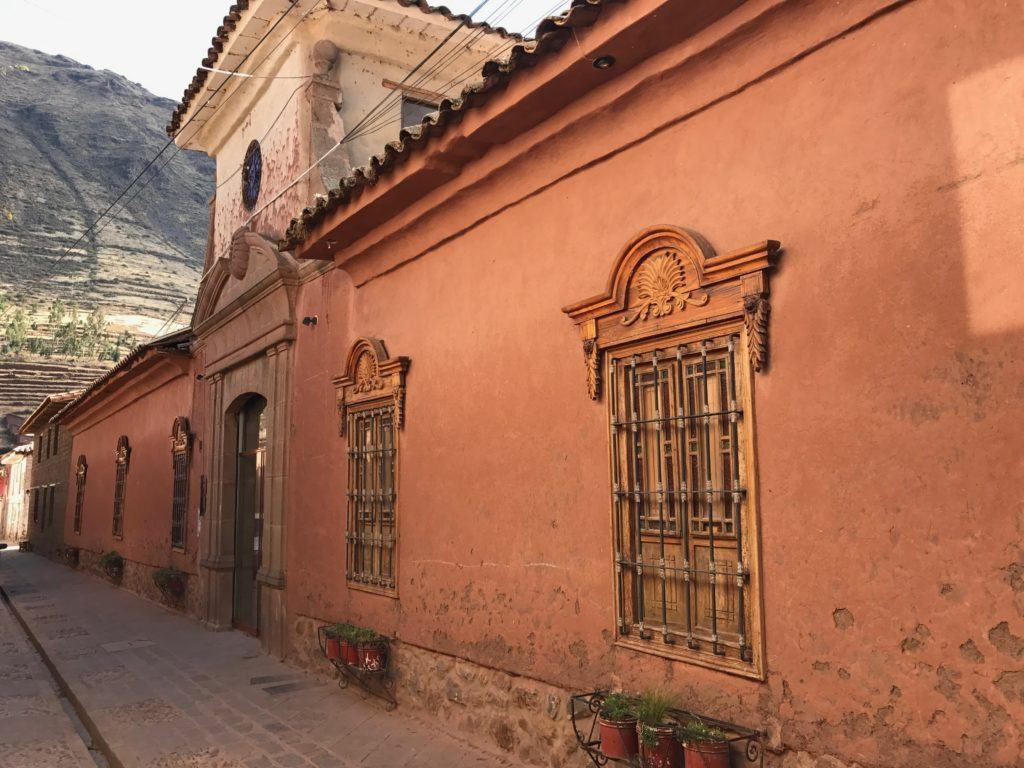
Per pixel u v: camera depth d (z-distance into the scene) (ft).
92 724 21.25
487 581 17.90
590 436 15.39
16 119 428.97
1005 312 9.41
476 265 19.17
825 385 11.32
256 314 31.19
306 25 28.84
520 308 17.54
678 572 13.57
